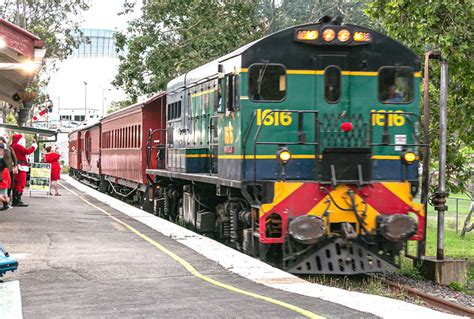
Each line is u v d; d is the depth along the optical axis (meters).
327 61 11.88
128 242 13.19
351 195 11.32
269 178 11.78
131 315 7.02
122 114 27.14
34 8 43.44
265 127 11.75
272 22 33.66
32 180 26.83
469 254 17.86
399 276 12.65
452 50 13.83
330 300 8.16
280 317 6.90
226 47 29.84
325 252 11.25
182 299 7.91
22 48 13.07
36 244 12.65
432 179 16.17
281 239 11.25
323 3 35.78
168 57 30.44
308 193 11.32
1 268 8.26
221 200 15.83
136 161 23.73
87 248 12.27
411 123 12.01
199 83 15.69
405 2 14.48
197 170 15.48
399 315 7.34
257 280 9.46
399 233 11.20
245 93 11.73
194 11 29.83
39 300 7.87
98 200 25.45
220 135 13.48
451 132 15.61
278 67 11.78
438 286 12.01
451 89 15.37
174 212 19.84
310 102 11.84
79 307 7.44
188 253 11.79
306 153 11.79
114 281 9.23
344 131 11.50
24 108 20.67
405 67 12.08
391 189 11.55
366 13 15.91
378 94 11.98
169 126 19.53
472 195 21.47
